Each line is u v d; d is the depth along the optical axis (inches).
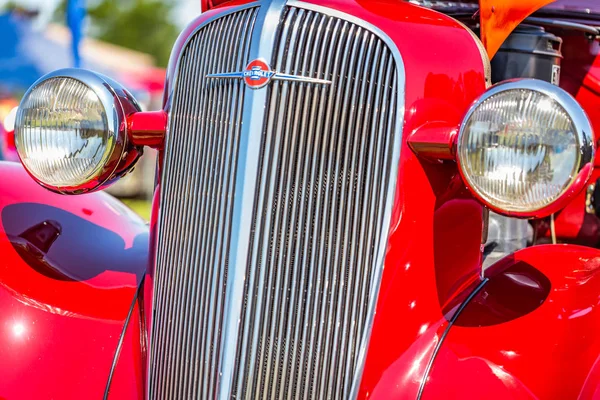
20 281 120.5
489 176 103.6
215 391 109.7
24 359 115.9
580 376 106.2
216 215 111.2
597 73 146.3
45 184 117.2
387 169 108.7
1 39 549.3
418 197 109.4
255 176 108.9
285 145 108.8
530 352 107.3
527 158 102.3
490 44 126.1
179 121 116.7
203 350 111.2
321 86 108.7
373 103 108.8
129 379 117.5
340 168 108.7
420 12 115.4
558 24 136.7
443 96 110.6
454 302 112.6
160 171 119.4
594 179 148.8
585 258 115.5
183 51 117.8
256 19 111.5
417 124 109.1
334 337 109.1
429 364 108.6
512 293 112.5
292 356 109.3
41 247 124.9
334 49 109.3
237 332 109.0
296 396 109.4
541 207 102.3
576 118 101.3
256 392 109.3
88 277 124.0
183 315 113.7
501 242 133.2
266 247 108.9
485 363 107.2
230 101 111.0
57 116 115.4
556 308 109.8
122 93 118.9
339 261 108.9
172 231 116.3
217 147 111.7
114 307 121.7
